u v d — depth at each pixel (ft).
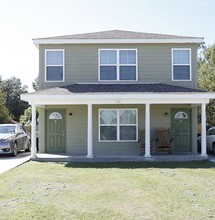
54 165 45.42
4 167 43.32
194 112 58.54
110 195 27.84
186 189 30.09
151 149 57.26
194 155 52.47
